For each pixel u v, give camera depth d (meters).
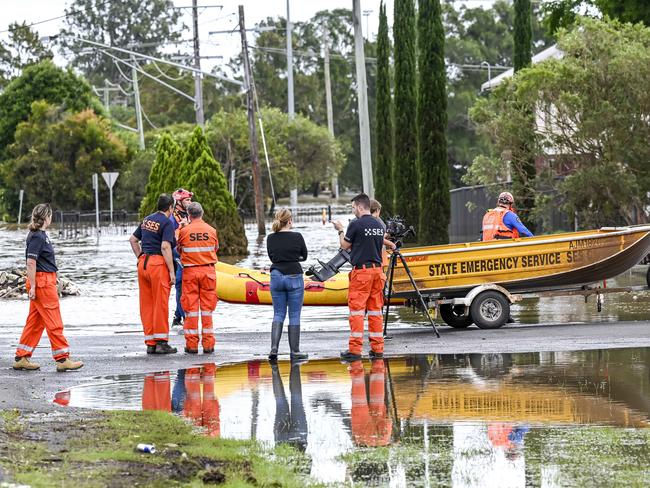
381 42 93.44
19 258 87.69
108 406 24.80
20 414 23.20
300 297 32.28
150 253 33.06
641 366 29.00
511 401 24.64
